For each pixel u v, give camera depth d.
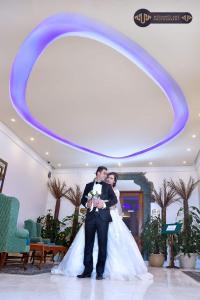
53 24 3.94
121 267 2.89
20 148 8.24
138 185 10.15
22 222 8.31
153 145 8.18
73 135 7.77
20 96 5.87
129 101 5.77
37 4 3.66
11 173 7.65
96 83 5.24
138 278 3.03
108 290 1.94
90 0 3.56
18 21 3.92
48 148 8.93
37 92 5.68
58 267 3.21
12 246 3.56
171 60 4.49
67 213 10.20
